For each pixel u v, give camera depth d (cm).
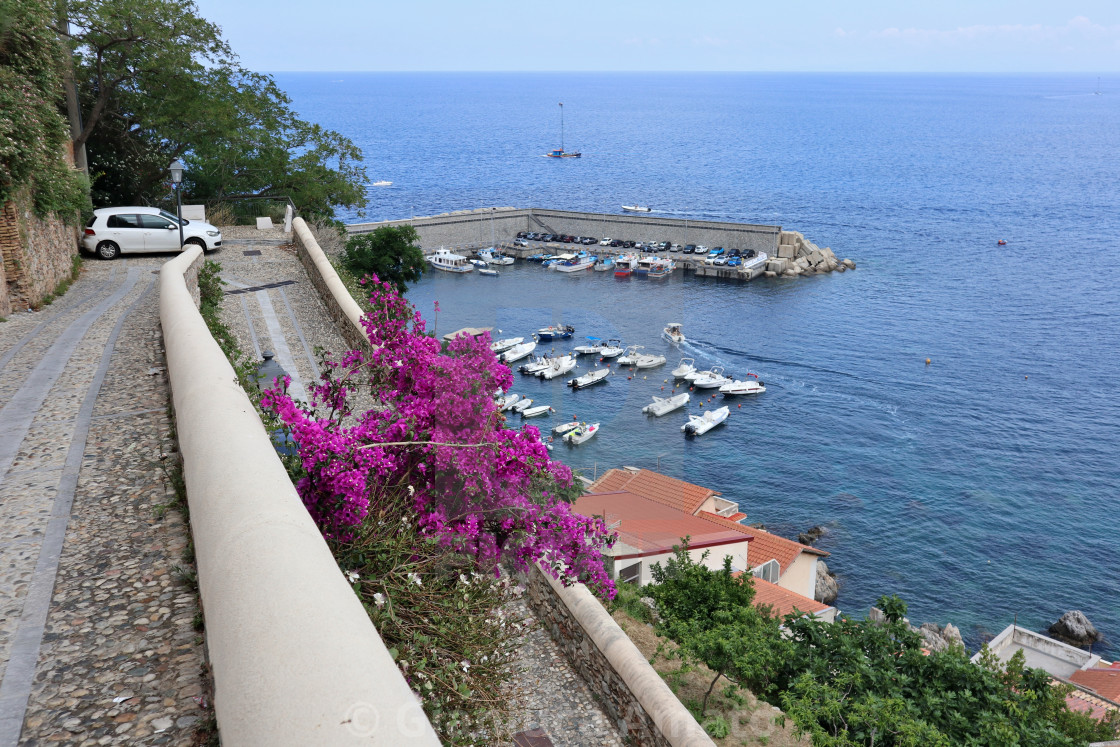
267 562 262
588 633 756
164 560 444
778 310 7969
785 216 13300
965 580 3834
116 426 671
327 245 2723
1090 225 12750
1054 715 1533
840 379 6225
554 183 16538
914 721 1006
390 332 454
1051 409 5762
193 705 324
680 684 1062
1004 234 12075
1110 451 5128
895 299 8462
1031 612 3625
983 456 5044
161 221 2091
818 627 1239
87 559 446
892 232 12125
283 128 3619
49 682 339
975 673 1180
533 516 329
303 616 231
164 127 3034
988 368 6519
